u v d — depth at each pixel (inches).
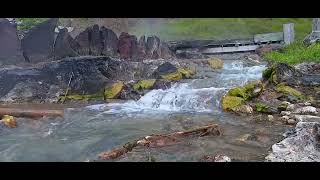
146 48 853.2
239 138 417.1
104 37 769.6
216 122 488.4
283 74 629.3
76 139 429.7
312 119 466.3
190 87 657.0
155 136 410.9
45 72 629.6
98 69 658.2
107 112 554.3
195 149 383.9
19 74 615.2
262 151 374.9
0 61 669.9
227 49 1090.1
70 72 636.1
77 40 741.3
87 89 634.2
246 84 607.5
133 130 462.3
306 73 677.3
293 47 984.9
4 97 601.0
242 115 519.8
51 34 712.4
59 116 525.3
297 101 551.5
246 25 1422.2
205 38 1242.6
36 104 592.1
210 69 837.2
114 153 364.5
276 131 441.1
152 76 713.0
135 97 619.8
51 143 414.9
